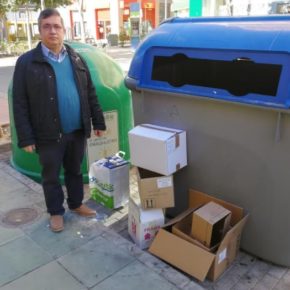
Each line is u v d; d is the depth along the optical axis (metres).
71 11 30.17
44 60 2.57
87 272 2.50
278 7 8.18
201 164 2.88
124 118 4.20
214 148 2.76
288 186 2.46
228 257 2.66
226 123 2.63
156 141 2.74
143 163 2.90
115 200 3.52
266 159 2.50
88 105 2.89
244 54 2.44
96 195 3.67
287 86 2.28
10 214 3.22
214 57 2.58
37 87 2.59
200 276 2.51
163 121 3.02
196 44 2.66
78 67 2.76
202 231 2.59
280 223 2.59
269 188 2.55
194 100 2.76
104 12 29.62
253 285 2.57
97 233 2.94
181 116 2.88
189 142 2.90
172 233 2.72
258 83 2.42
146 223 2.86
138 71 3.03
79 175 3.12
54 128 2.70
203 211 2.65
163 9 27.22
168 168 2.78
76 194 3.14
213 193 2.89
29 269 2.53
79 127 2.87
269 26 2.46
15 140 4.25
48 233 2.94
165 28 2.99
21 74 2.59
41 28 2.57
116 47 23.95
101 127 3.07
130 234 3.10
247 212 2.73
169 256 2.66
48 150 2.77
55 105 2.66
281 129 2.37
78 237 2.88
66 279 2.44
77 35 31.00
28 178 3.94
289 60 2.26
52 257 2.65
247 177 2.64
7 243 2.82
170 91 2.83
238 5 8.70
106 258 2.64
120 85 4.15
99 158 4.09
